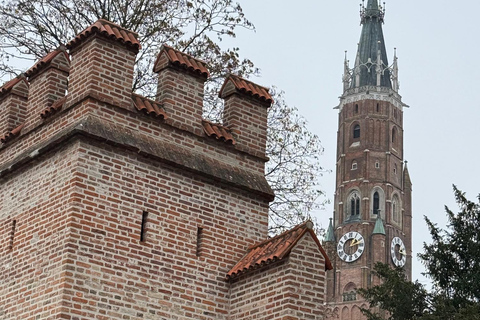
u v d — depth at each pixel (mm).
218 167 16203
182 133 15984
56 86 16484
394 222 143000
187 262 15141
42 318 13641
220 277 15492
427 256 38750
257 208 16531
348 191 143625
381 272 41125
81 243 13859
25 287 14375
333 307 135125
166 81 16141
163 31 27062
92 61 15180
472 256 38062
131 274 14320
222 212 15953
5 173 15992
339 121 149875
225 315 15312
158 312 14469
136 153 15000
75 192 14039
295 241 14422
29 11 25844
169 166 15422
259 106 17438
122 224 14469
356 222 139875
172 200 15289
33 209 14961
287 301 14070
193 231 15438
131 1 27109
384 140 145875
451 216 39281
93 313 13648
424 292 38219
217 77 27234
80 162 14266
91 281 13781
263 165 17125
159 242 14875
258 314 14664
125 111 15281
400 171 147750
